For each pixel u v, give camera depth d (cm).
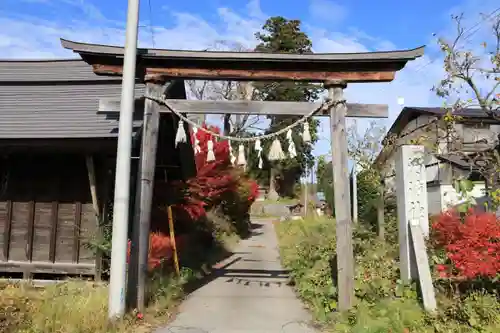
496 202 650
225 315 632
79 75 960
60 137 742
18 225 828
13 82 948
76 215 822
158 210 962
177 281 778
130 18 584
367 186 1561
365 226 1378
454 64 743
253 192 1988
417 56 627
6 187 838
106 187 802
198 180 1080
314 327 573
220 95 3133
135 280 607
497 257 577
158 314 609
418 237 638
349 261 612
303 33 3184
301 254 1099
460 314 530
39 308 543
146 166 630
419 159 686
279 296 768
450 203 1207
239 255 1372
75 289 654
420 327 524
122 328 521
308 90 2884
